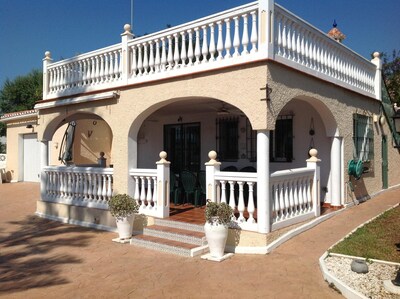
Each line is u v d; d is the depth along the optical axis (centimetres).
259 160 685
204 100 942
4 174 1945
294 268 590
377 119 1264
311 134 1024
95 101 989
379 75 1298
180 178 1043
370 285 496
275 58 699
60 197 1096
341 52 1015
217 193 743
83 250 764
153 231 790
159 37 852
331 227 812
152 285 552
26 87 3288
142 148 1441
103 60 996
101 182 981
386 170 1357
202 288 531
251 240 688
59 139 1783
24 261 701
